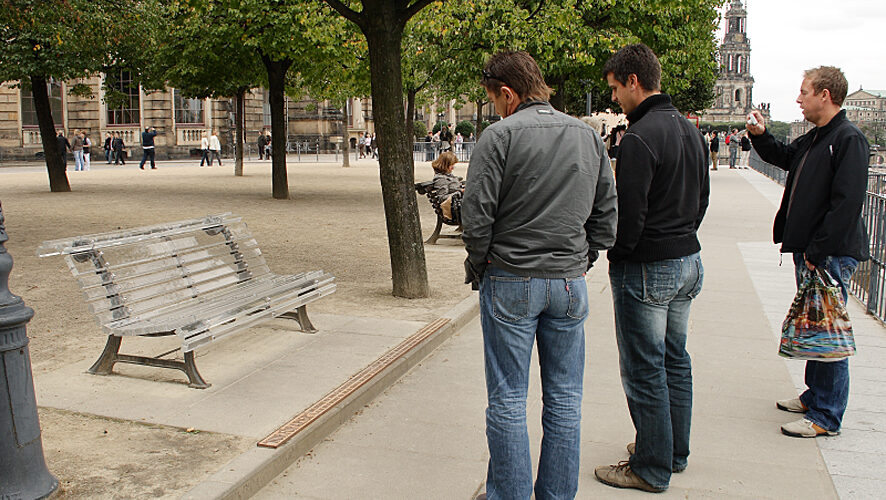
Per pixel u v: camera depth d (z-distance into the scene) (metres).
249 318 5.46
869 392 5.24
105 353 5.25
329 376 5.29
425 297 7.89
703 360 6.00
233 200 19.16
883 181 11.03
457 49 18.28
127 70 20.61
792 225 4.43
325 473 3.99
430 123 65.94
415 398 5.12
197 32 18.02
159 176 29.31
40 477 3.45
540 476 3.41
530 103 3.31
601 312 7.67
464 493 3.78
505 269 3.22
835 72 4.25
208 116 48.50
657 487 3.77
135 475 3.74
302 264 9.88
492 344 3.29
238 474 3.73
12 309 3.28
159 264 5.64
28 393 3.39
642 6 20.17
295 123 58.59
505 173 3.17
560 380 3.36
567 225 3.20
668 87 24.03
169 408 4.66
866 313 7.66
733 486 3.86
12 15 13.43
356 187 24.27
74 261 4.97
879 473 4.02
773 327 7.04
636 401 3.75
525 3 18.06
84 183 24.89
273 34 16.83
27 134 41.34
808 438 4.47
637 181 3.46
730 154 40.19
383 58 7.39
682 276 3.63
